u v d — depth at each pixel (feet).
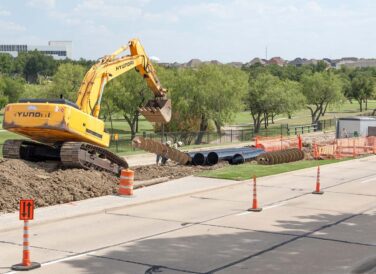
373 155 131.54
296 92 258.37
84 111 80.59
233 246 43.52
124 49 89.61
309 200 67.62
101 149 80.74
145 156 134.10
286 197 69.77
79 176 70.13
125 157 130.00
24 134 77.41
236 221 53.83
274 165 104.27
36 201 58.59
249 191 74.38
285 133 236.84
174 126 195.21
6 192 58.95
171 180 81.41
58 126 73.36
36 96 246.47
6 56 633.61
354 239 46.60
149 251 41.60
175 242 44.68
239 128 272.31
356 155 130.21
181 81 196.34
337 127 163.32
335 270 36.88
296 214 58.13
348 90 395.14
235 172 90.07
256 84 247.70
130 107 193.88
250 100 246.06
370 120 162.71
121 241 44.75
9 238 45.29
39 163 77.36
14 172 65.87
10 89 337.11
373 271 36.78
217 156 106.63
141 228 50.03
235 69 236.84
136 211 58.75
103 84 83.51
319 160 119.14
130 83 191.21
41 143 82.48
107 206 59.00
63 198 61.31
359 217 56.85
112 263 38.09
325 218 56.08
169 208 60.85
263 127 280.51
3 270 35.99
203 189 72.90
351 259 39.88
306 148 145.59
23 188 61.11
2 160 71.10
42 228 49.39
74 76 227.40
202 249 42.45
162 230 49.29
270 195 71.26
